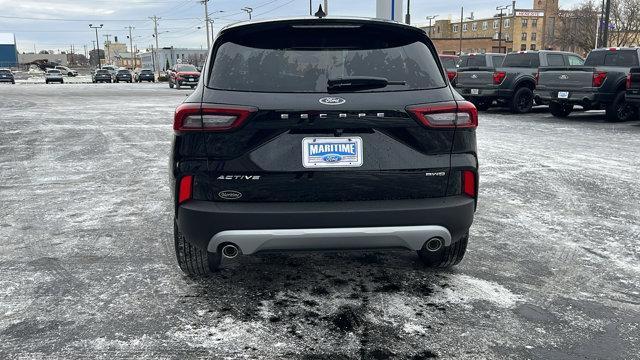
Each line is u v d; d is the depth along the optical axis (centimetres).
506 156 820
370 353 262
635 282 350
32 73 9112
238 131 276
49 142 973
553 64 1512
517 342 273
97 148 906
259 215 274
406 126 285
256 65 293
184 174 281
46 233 446
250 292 329
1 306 309
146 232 449
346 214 277
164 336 276
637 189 610
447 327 287
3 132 1109
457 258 354
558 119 1384
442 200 293
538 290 336
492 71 1496
